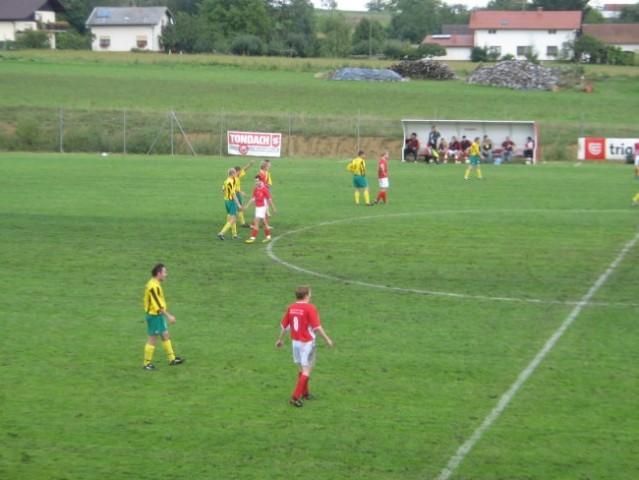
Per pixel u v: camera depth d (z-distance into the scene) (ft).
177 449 36.63
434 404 41.60
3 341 51.62
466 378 45.19
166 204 105.29
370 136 184.34
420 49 367.86
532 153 165.58
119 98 230.27
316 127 189.26
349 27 410.11
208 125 191.11
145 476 34.09
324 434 38.09
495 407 41.16
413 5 544.21
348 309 58.75
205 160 165.89
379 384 44.39
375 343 51.19
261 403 41.86
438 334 53.01
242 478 33.88
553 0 484.33
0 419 39.78
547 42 396.78
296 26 463.42
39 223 91.40
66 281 66.64
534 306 59.57
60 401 42.09
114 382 44.80
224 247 79.97
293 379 45.34
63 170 141.79
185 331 53.72
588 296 62.18
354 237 84.74
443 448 36.63
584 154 169.68
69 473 34.40
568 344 50.96
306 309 41.01
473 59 368.48
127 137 183.62
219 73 291.38
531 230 88.17
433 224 91.86
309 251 78.13
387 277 68.28
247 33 403.13
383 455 35.96
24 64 290.56
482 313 57.82
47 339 52.13
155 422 39.52
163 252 77.46
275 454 36.09
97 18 395.14
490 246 80.12
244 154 178.29
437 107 224.33
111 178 131.75
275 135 176.76
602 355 48.91
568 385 44.11
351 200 110.01
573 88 261.85
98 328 54.44
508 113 216.13
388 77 279.49
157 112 200.85
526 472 34.42
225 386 44.27
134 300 61.21
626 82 278.05
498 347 50.42
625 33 423.64
